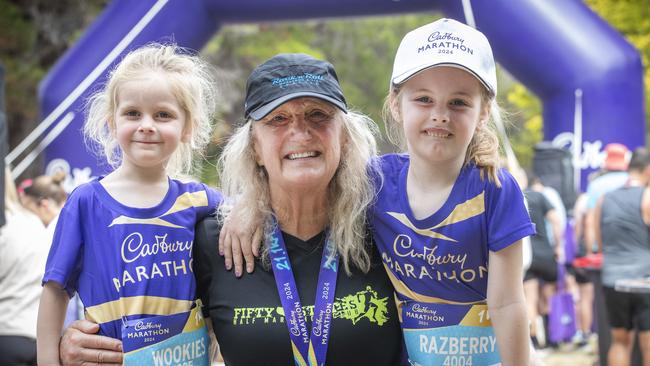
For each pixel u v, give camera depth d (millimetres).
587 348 8492
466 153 2512
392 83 2574
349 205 2555
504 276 2418
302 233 2607
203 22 7844
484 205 2434
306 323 2496
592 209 7301
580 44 7324
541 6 7344
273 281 2545
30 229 4332
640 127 7457
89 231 2521
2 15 13555
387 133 2826
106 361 2441
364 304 2525
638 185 6457
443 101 2432
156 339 2475
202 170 3166
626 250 6281
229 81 15984
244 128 2621
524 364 2426
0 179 3750
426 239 2479
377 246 2584
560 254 7891
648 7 11977
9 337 4152
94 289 2500
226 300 2539
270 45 16047
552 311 7961
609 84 7312
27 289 4238
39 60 14695
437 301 2508
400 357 2605
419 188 2520
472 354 2490
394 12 7727
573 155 7492
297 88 2430
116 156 2836
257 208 2590
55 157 7695
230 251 2576
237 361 2514
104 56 7641
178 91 2600
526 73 7539
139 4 7711
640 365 6289
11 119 14539
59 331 2527
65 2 14594
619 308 6289
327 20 7957
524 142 16781
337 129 2502
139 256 2502
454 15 7555
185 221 2598
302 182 2443
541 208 7711
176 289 2529
